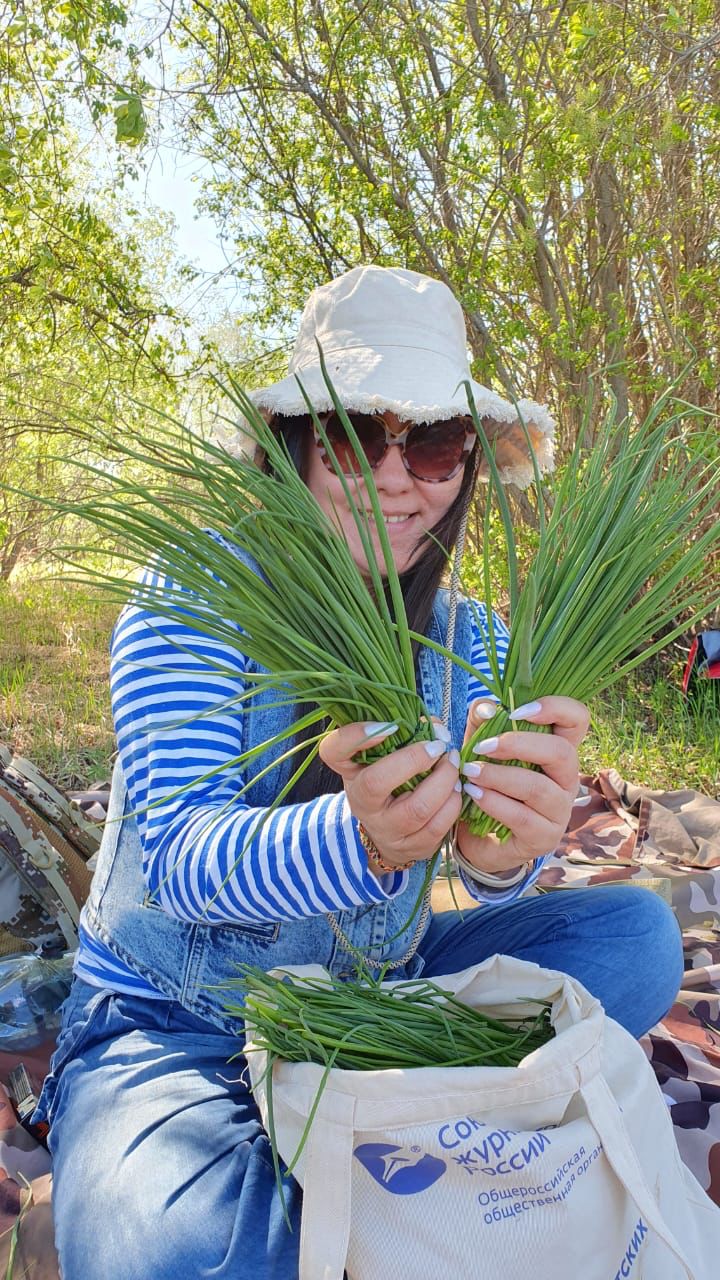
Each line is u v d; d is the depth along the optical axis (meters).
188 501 0.89
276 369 5.78
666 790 3.32
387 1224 0.89
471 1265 0.88
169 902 1.08
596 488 1.01
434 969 1.41
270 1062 0.96
